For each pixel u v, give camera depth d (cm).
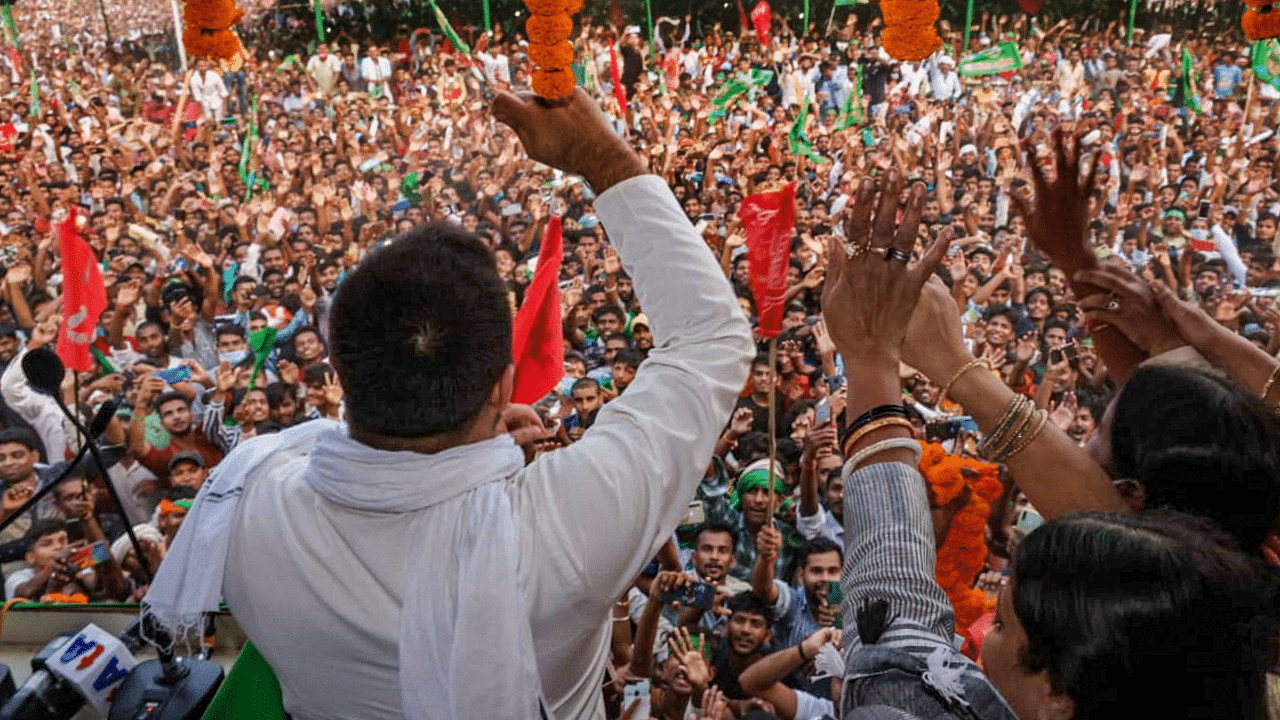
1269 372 110
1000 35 1288
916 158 1038
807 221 862
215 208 885
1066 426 581
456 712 75
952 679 71
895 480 87
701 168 1009
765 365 559
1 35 1170
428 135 1105
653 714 352
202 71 1119
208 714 97
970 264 775
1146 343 119
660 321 89
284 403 587
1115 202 966
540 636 79
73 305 387
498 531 77
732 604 377
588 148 92
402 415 78
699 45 1293
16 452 455
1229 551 66
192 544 86
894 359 92
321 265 746
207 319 735
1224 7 1233
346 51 1255
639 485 79
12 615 135
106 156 1033
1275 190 991
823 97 1218
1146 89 1206
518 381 140
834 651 279
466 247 83
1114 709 62
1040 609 66
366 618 79
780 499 462
